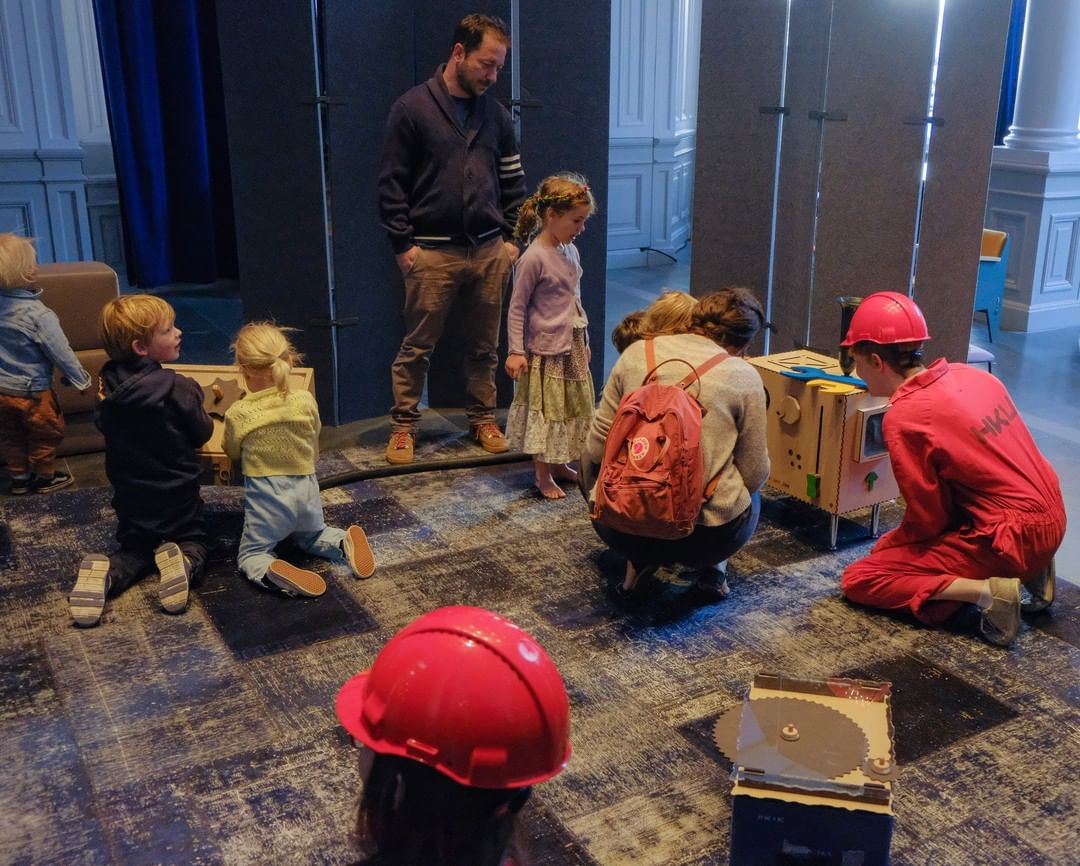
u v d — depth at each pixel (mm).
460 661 1320
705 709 2588
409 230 4004
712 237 4922
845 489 3371
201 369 3678
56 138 6746
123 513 3211
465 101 3965
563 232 3572
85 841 2135
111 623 2977
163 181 7508
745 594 3168
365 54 4332
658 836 2150
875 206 4266
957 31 3967
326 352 4586
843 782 1735
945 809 2229
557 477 4027
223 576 3258
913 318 2930
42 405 3809
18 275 3674
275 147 4336
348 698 1415
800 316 4645
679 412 2717
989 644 2891
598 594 3166
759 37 4449
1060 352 6328
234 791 2285
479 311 4215
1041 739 2475
